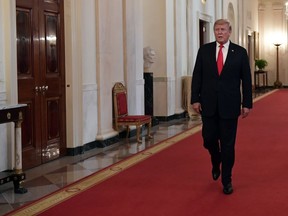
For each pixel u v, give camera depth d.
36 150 6.76
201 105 5.16
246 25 21.88
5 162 5.88
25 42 6.49
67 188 5.47
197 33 14.19
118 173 6.18
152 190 5.30
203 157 7.15
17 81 6.25
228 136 5.03
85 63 7.82
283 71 25.52
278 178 5.76
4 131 5.86
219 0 16.50
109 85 8.59
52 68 7.15
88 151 7.88
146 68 11.38
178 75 12.65
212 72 5.04
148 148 8.03
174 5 12.38
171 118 12.29
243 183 5.53
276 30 25.42
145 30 11.98
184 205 4.70
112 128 8.72
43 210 4.63
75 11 7.49
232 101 4.98
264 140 8.71
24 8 6.45
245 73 5.06
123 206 4.70
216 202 4.79
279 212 4.43
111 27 8.63
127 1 9.20
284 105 15.96
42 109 6.89
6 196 5.21
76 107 7.56
